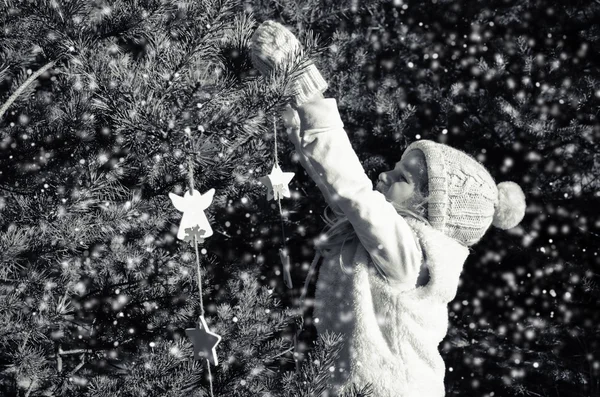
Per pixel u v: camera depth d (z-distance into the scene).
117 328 3.33
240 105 2.43
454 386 5.18
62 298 3.00
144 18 2.71
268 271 4.58
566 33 5.59
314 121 2.29
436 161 2.52
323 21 4.93
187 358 2.96
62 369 3.39
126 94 2.46
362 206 2.29
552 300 5.43
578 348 5.13
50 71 3.30
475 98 5.09
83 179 2.89
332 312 2.47
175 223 3.62
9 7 2.64
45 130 3.08
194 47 2.52
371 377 2.35
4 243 2.64
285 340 3.30
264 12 4.55
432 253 2.41
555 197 5.10
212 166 2.84
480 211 2.51
